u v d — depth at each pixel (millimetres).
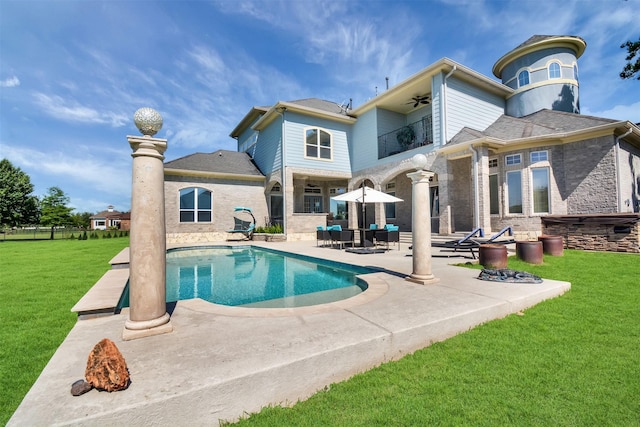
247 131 23453
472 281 5652
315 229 17438
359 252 10727
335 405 2406
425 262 5547
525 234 11758
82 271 8398
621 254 8680
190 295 6332
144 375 2324
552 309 4484
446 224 12656
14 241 22016
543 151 11648
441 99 13188
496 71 17609
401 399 2449
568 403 2369
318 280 7664
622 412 2262
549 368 2857
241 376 2301
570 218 10062
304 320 3588
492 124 14805
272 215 19688
